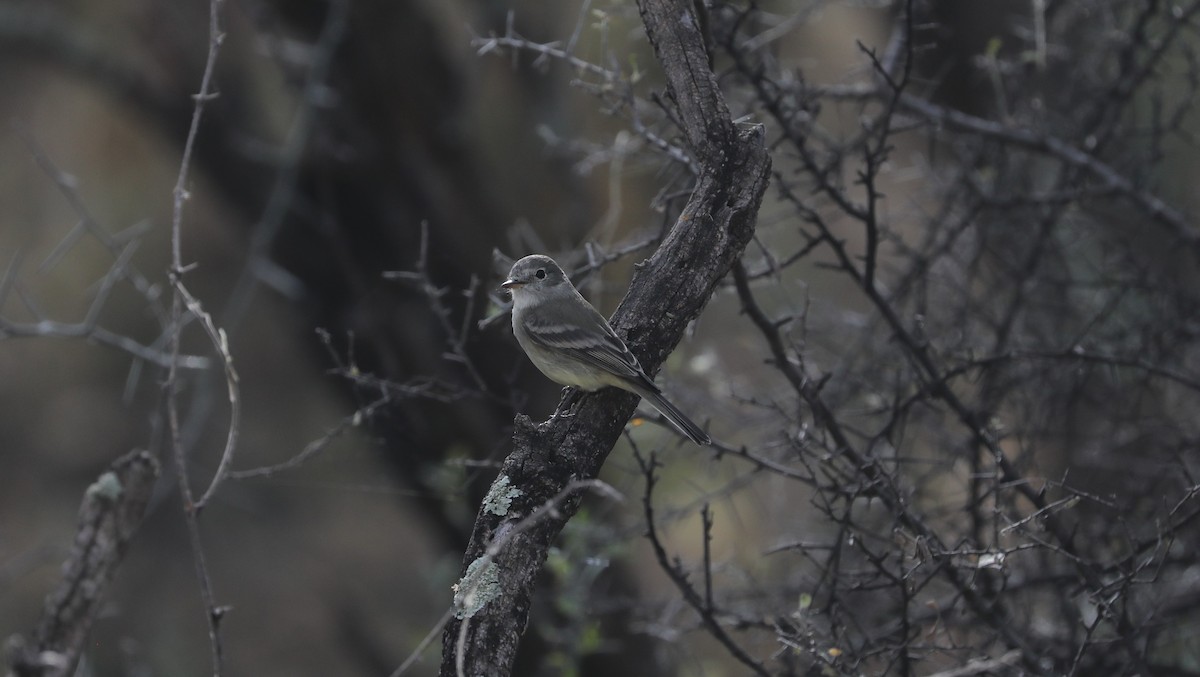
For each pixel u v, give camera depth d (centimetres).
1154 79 1172
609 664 1279
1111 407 1155
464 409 1204
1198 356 1197
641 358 696
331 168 1247
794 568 1232
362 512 2330
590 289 1015
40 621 509
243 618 2205
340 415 1717
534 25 1333
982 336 1223
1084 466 1127
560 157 1332
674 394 1115
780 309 1294
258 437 2328
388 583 2194
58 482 2395
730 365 1457
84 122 2233
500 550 566
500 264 1009
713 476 1189
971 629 966
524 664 1251
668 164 966
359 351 1255
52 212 2362
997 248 1205
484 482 1196
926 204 1465
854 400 1227
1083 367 1112
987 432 923
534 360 927
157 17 1356
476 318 1249
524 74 1329
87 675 788
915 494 980
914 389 1126
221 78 1366
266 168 1328
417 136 1256
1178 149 1408
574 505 617
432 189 1268
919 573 876
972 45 1305
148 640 2106
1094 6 1183
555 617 1209
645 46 1320
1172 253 1113
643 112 1057
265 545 2297
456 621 555
